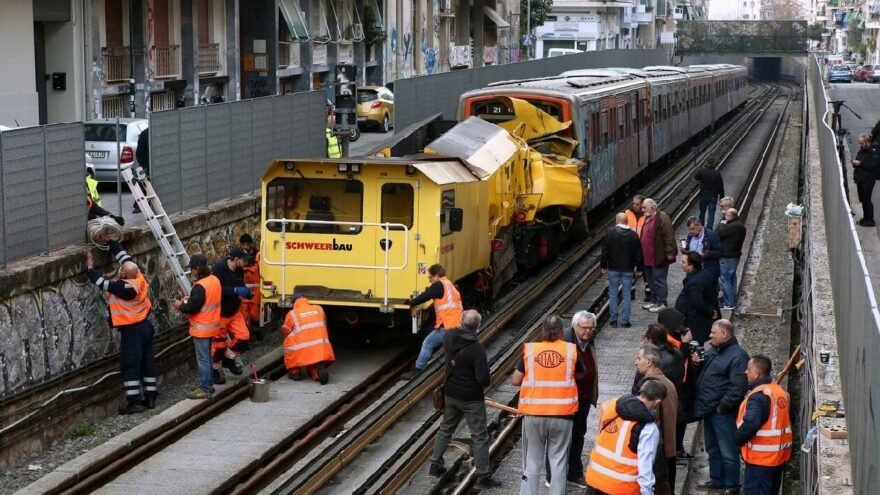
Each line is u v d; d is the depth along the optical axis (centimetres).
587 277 2591
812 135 4125
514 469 1470
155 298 1862
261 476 1440
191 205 2117
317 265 1891
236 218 2236
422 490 1374
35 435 1507
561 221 2695
